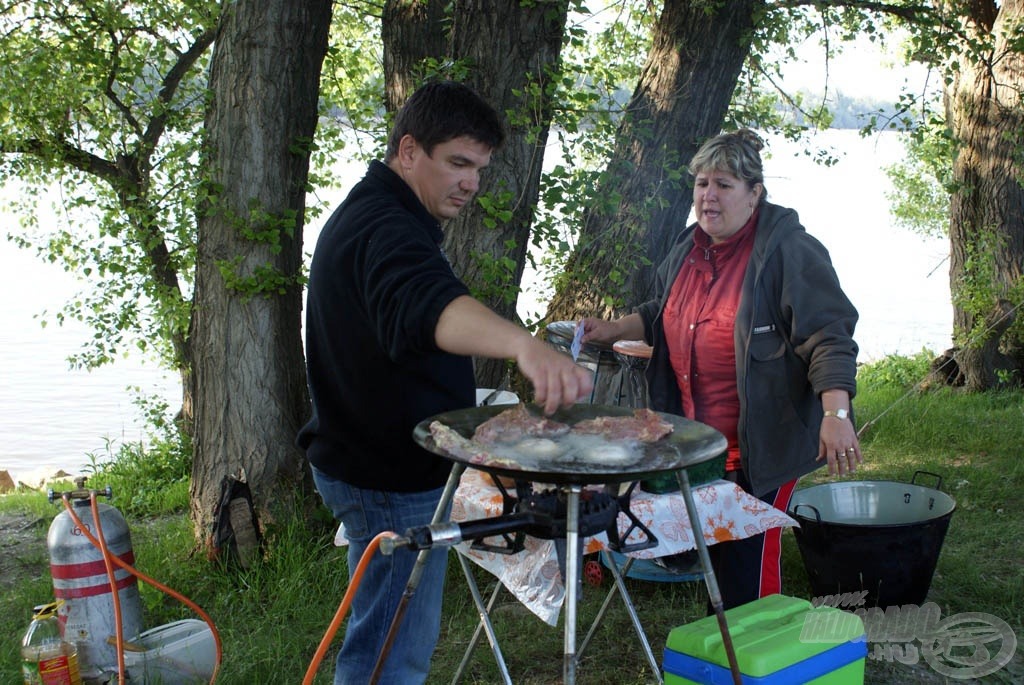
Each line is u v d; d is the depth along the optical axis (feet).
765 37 18.29
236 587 14.25
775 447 9.75
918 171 35.12
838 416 9.02
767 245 9.62
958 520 16.83
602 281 17.58
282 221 15.35
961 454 21.62
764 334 9.60
